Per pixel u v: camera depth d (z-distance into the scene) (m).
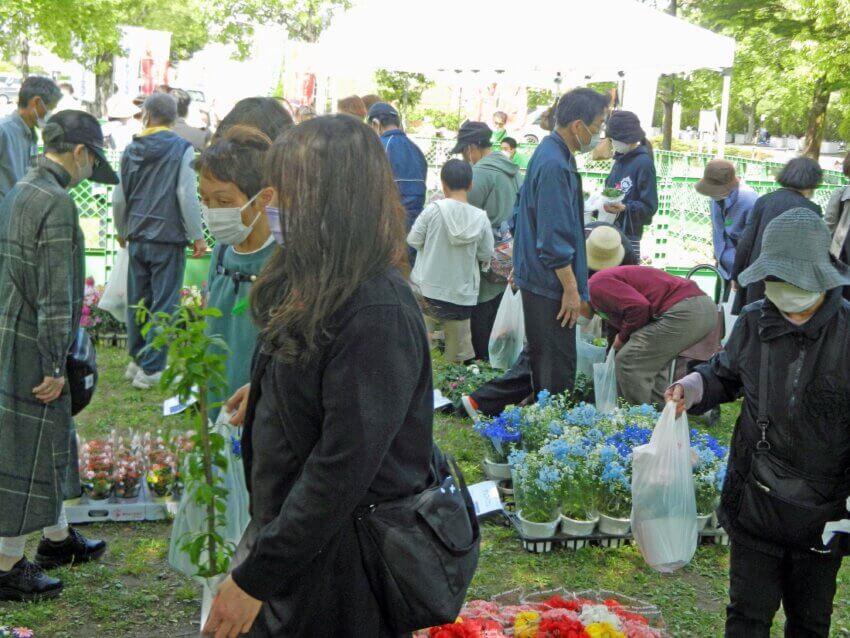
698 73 24.61
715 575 4.67
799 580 3.13
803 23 21.31
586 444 5.21
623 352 6.24
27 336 3.77
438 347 8.80
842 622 4.23
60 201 3.72
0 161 5.69
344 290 1.95
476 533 2.27
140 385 7.22
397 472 2.10
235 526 3.35
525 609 3.77
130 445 5.34
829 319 2.91
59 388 3.81
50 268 3.69
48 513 3.86
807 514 2.95
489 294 8.27
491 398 6.61
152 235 6.84
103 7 20.92
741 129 54.94
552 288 5.80
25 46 25.05
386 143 8.59
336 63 12.44
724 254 8.09
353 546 2.08
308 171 1.97
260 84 21.17
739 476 3.13
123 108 16.09
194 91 28.09
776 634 4.08
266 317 2.14
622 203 8.42
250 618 1.99
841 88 21.47
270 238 3.43
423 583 2.09
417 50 11.99
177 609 4.05
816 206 6.63
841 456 2.94
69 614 3.96
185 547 2.89
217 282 3.56
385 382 1.95
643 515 4.16
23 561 4.03
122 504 4.88
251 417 2.18
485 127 8.98
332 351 1.96
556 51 11.49
